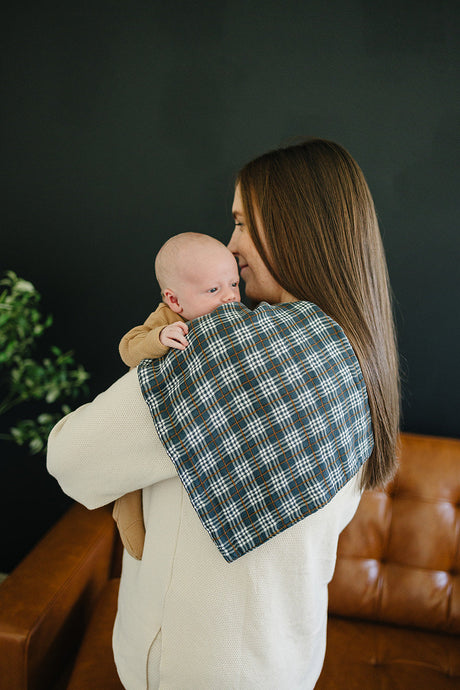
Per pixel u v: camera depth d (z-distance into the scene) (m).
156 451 0.67
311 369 0.64
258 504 0.63
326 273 0.74
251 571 0.68
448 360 1.85
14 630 1.12
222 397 0.62
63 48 1.85
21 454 2.13
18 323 1.74
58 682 1.30
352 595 1.54
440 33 1.67
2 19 1.87
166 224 1.92
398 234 1.79
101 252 1.97
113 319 2.02
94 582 1.46
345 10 1.70
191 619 0.70
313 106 1.77
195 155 1.86
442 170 1.73
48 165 1.94
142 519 0.82
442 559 1.52
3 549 2.23
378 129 1.74
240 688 0.71
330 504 0.70
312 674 0.81
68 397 2.08
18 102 1.91
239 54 1.78
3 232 2.02
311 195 0.74
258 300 0.87
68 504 2.16
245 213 0.78
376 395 0.74
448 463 1.57
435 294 1.81
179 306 0.83
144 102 1.85
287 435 0.62
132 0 1.79
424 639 1.50
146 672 0.76
